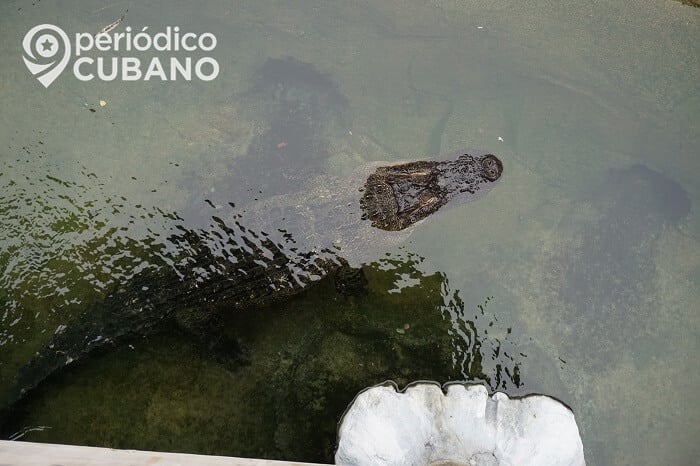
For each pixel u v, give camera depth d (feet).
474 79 11.28
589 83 11.22
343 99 11.32
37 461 9.39
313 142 11.27
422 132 11.25
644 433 10.65
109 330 10.66
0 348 10.82
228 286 10.68
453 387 10.55
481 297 10.96
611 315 10.91
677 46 11.12
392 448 10.09
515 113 11.24
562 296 10.96
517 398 10.62
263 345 10.89
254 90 11.33
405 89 11.31
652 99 11.15
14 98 11.23
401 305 10.96
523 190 11.13
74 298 10.91
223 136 11.27
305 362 10.85
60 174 11.14
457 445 10.16
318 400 10.74
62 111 11.23
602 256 11.03
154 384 10.85
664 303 10.91
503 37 11.28
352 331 10.92
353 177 11.10
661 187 11.09
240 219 10.93
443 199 10.97
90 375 10.83
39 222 11.05
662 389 10.73
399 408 10.30
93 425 10.77
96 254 10.99
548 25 11.25
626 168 11.14
